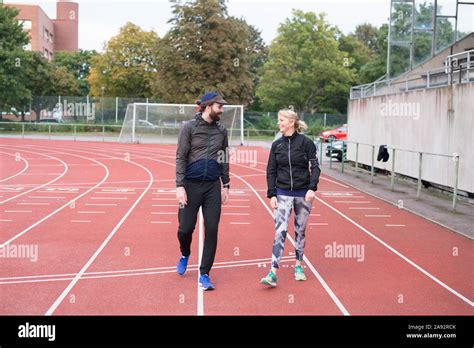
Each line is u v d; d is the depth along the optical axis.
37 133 43.84
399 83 21.75
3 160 24.94
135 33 58.03
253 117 48.75
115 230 10.07
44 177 18.89
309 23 54.75
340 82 55.50
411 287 6.78
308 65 54.59
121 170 21.53
